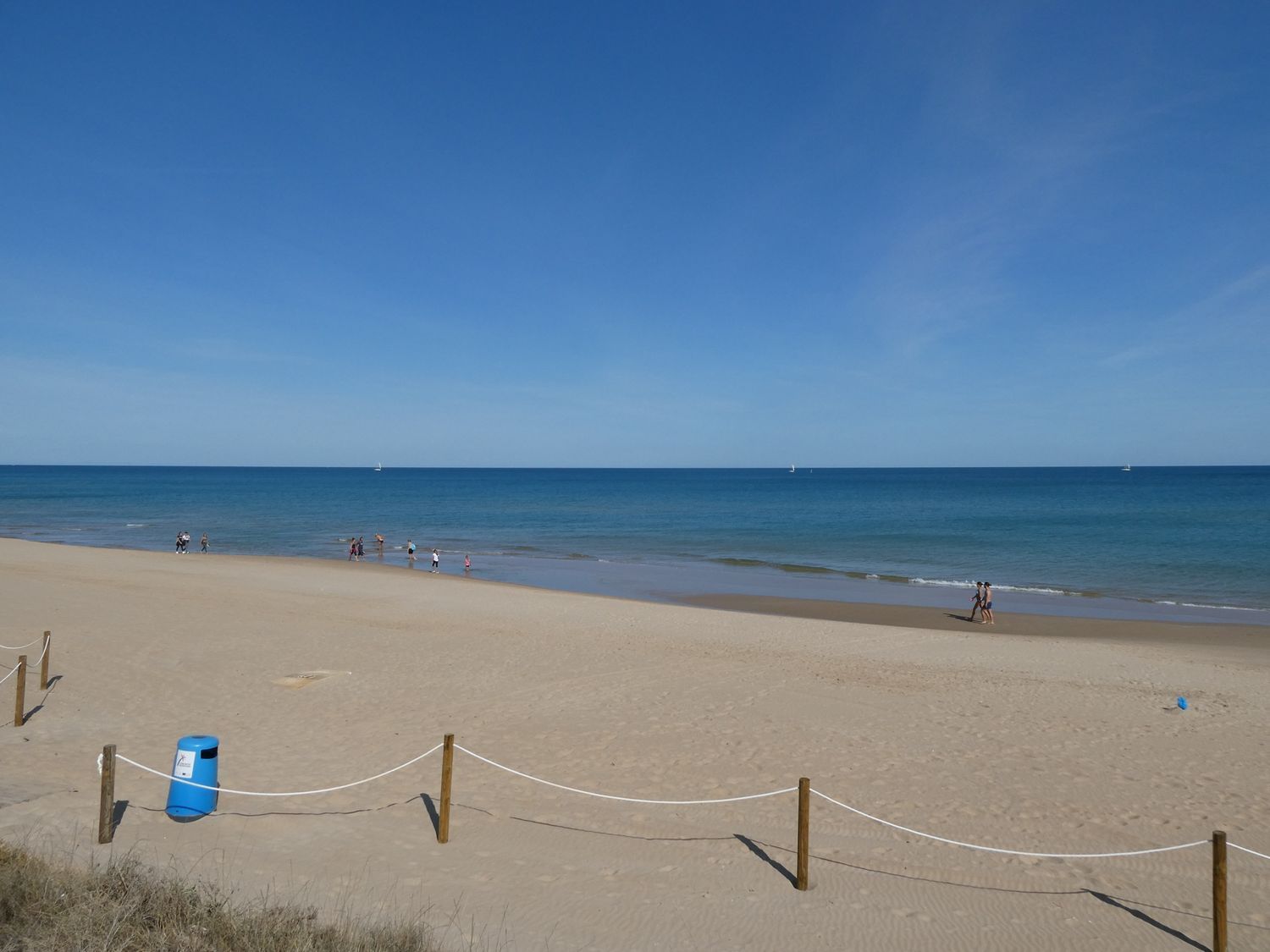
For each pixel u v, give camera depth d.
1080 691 16.55
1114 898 7.64
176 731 12.66
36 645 18.08
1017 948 6.59
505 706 14.66
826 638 22.44
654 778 11.12
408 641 20.44
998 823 9.71
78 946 5.38
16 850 7.14
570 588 36.44
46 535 59.84
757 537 62.84
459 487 171.12
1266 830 9.55
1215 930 6.46
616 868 8.07
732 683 16.66
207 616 22.78
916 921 7.04
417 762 11.58
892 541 58.56
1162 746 12.92
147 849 7.94
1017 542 56.22
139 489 142.12
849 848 8.80
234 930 5.88
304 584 31.22
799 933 6.74
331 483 184.25
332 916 6.59
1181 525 68.44
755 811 9.93
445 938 6.31
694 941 6.52
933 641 22.39
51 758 10.95
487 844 8.64
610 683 16.48
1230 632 25.58
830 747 12.56
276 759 11.49
